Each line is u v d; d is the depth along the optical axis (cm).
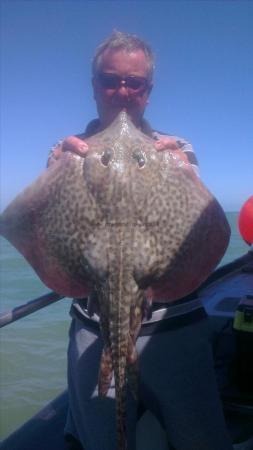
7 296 1535
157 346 236
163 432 258
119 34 239
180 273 210
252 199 308
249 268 495
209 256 212
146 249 201
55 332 993
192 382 239
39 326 1038
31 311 277
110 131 218
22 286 1728
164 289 212
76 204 205
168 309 236
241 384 320
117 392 193
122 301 196
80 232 203
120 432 193
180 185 210
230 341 363
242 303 328
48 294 285
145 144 213
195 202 209
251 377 317
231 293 433
